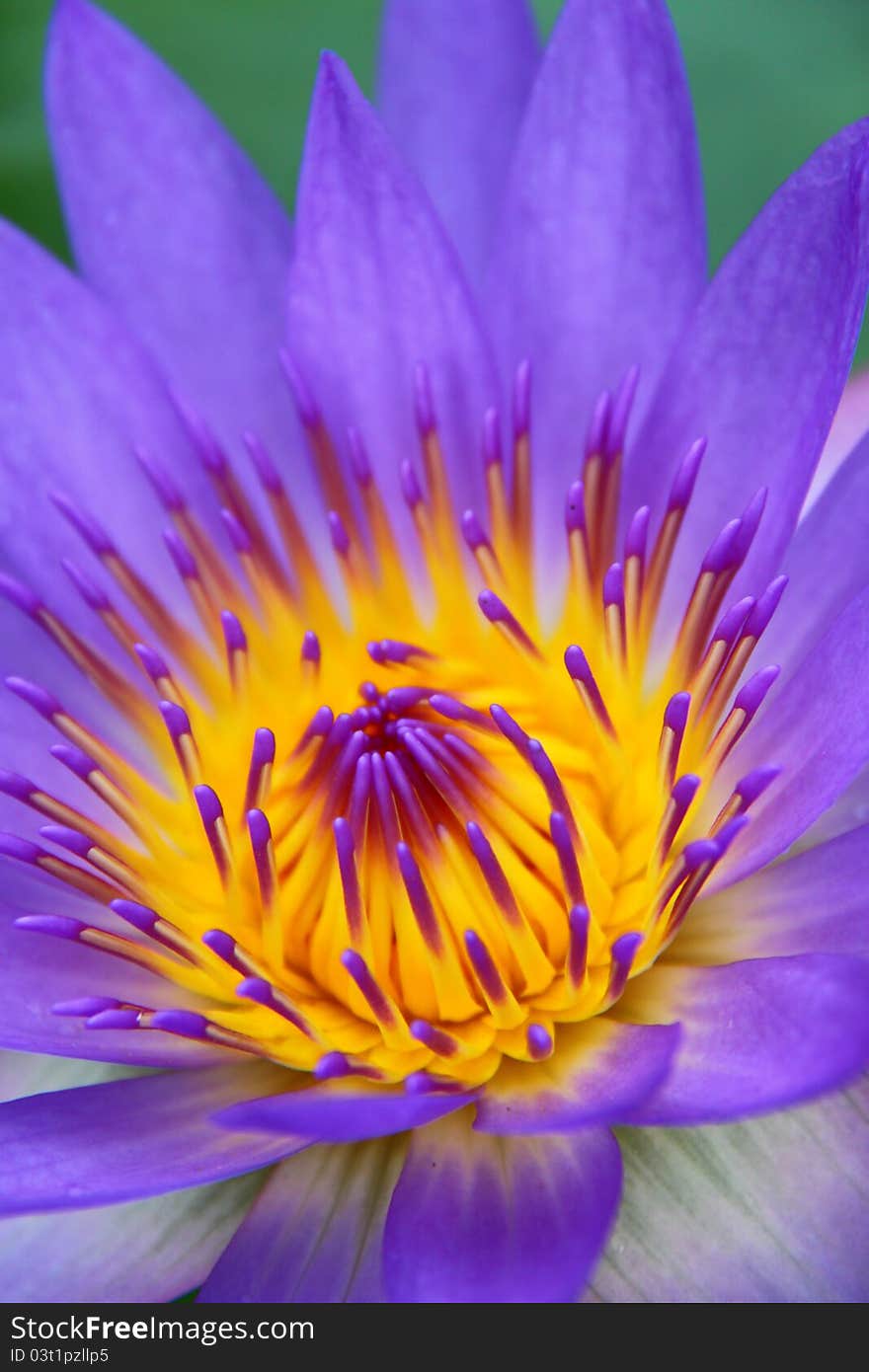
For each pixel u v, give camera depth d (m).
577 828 0.31
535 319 0.33
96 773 0.32
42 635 0.33
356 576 0.33
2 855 0.31
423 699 0.32
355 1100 0.29
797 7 0.37
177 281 0.34
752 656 0.32
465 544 0.33
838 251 0.31
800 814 0.30
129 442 0.33
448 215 0.35
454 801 0.31
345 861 0.31
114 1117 0.31
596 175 0.33
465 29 0.34
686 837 0.31
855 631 0.31
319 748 0.32
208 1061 0.31
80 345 0.33
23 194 0.36
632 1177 0.31
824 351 0.31
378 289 0.33
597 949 0.31
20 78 0.36
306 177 0.33
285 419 0.34
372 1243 0.31
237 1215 0.31
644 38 0.32
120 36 0.34
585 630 0.33
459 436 0.33
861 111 0.36
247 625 0.33
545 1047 0.30
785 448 0.32
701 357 0.32
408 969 0.31
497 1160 0.30
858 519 0.31
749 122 0.36
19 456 0.33
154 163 0.34
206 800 0.31
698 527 0.32
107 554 0.33
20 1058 0.32
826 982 0.29
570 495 0.32
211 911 0.32
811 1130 0.31
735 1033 0.30
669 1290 0.30
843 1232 0.30
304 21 0.37
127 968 0.32
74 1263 0.31
